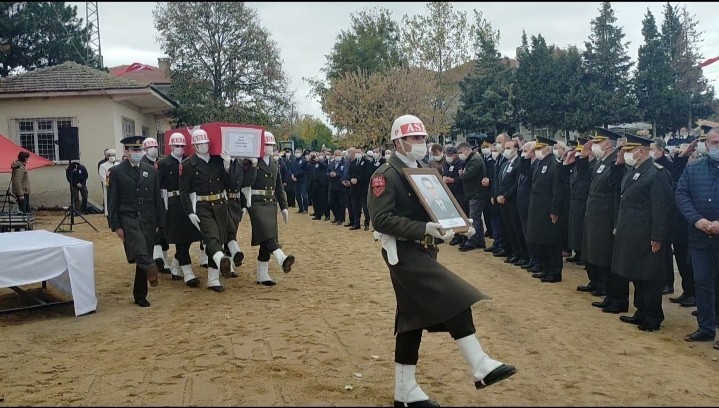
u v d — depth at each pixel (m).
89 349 5.99
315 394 4.64
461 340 4.14
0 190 19.64
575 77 36.97
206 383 4.90
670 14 38.38
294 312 7.21
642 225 6.48
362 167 15.33
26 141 20.84
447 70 37.50
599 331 6.37
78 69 22.36
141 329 6.67
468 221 4.38
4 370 5.40
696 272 6.18
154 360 5.54
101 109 20.88
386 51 44.66
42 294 8.70
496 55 39.19
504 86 38.53
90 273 7.53
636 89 36.38
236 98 27.88
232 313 7.23
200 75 27.30
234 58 27.02
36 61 28.14
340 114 35.41
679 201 6.31
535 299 7.79
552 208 8.70
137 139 7.73
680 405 4.45
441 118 35.50
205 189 8.37
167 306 7.74
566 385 4.82
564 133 39.97
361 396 4.60
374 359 5.45
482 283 8.77
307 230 15.88
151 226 7.84
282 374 5.07
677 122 36.12
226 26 26.64
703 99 35.75
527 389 4.75
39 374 5.27
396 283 4.34
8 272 7.00
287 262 8.64
